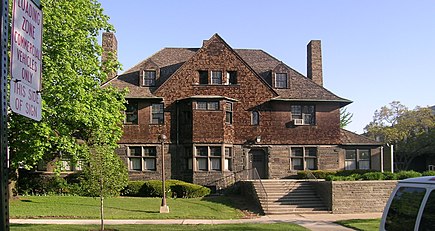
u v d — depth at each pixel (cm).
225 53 3338
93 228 1639
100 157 1591
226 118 3244
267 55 3800
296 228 1691
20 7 416
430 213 467
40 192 2928
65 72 2019
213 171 3155
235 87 3316
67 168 3009
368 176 2620
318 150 3344
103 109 2214
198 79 3294
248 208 2520
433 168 4650
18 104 408
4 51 385
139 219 2019
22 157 1925
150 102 3238
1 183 370
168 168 3189
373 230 1678
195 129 3159
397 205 532
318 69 3675
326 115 3397
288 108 3353
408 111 5306
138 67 3500
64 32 2016
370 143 3403
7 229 380
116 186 1598
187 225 1767
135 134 3203
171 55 3666
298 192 2650
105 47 3409
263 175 3288
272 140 3303
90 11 2261
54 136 2000
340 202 2447
